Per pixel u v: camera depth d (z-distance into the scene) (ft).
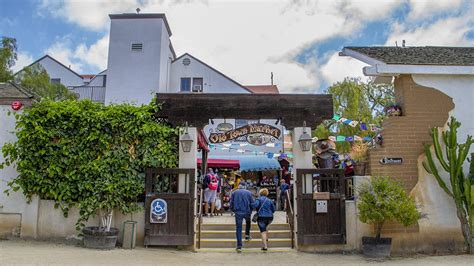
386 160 32.19
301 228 31.40
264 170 65.57
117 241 31.42
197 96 33.17
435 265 26.66
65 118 32.04
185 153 32.19
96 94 90.12
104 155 31.63
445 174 32.48
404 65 32.68
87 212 31.01
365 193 30.30
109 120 31.89
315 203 31.83
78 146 31.71
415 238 31.58
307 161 32.78
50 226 31.78
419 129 32.78
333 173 32.22
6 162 32.01
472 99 33.37
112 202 30.81
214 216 45.44
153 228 31.04
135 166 31.73
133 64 88.22
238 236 31.63
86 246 29.78
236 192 32.76
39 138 31.40
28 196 31.73
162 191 31.89
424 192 32.09
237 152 75.20
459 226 31.89
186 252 30.48
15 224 31.86
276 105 33.35
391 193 29.73
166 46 93.81
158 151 31.50
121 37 89.86
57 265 23.50
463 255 30.27
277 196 56.75
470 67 32.83
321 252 31.40
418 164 32.42
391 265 26.73
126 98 86.58
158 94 33.12
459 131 33.01
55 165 31.40
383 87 80.07
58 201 31.73
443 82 33.47
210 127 74.95
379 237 29.81
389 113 33.60
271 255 30.04
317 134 72.28
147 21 90.38
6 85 35.09
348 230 31.83
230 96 33.32
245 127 34.19
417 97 33.19
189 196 31.35
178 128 32.45
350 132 68.95
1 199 32.17
